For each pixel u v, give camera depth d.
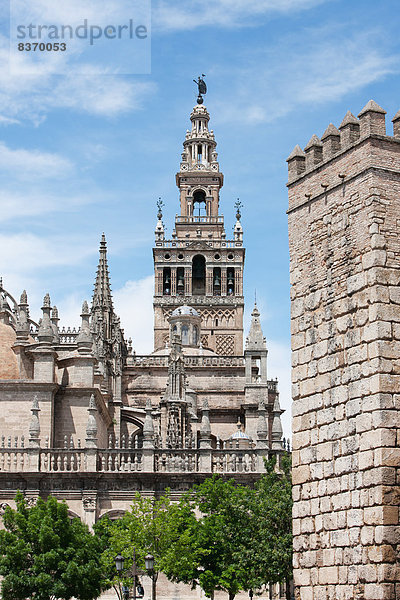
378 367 40.75
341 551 41.81
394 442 40.28
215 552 70.00
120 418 101.12
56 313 99.69
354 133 44.12
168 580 76.75
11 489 78.94
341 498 42.12
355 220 43.19
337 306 43.66
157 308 131.75
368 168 42.59
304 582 44.00
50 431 82.31
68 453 80.19
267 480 70.50
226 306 131.62
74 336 114.06
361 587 40.44
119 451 80.69
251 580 66.19
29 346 86.38
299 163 47.47
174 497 79.75
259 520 67.44
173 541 69.69
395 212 42.50
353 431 41.84
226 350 130.62
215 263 133.00
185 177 143.62
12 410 82.69
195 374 110.75
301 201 46.78
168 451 81.00
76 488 79.38
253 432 105.69
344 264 43.53
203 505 72.44
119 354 104.00
